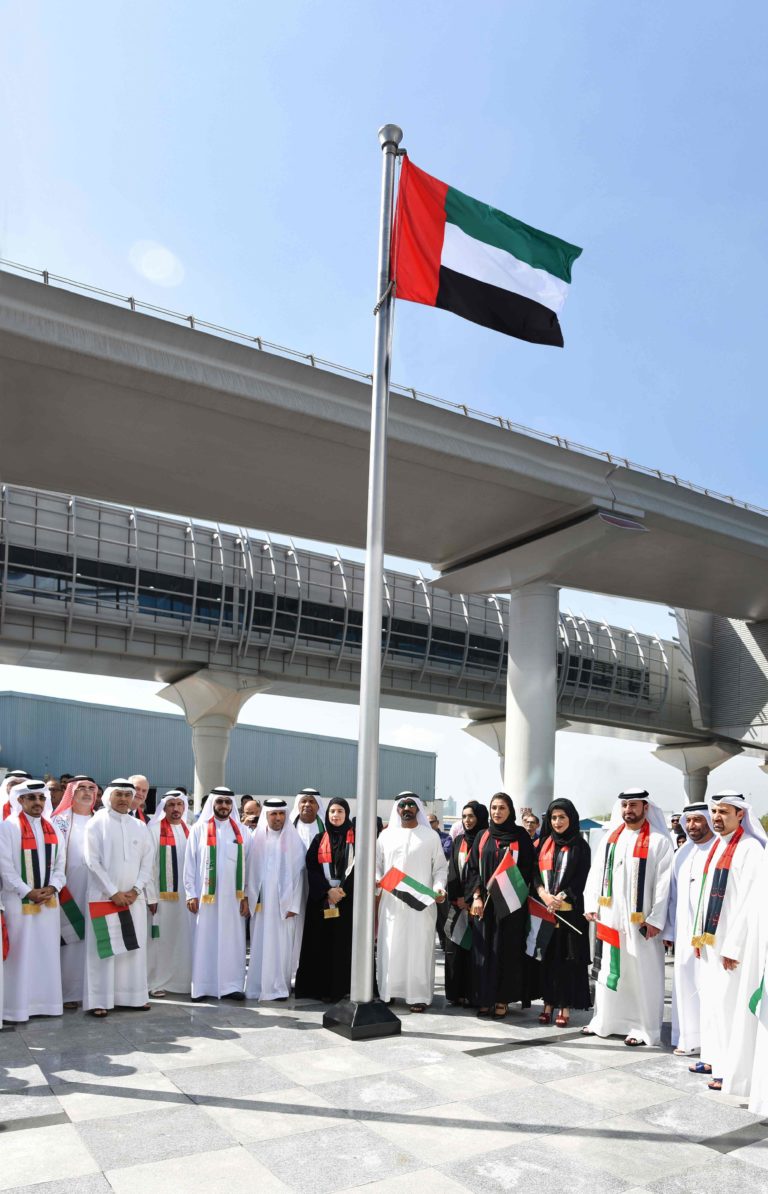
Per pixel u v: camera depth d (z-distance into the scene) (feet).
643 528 83.76
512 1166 17.42
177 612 118.32
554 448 76.69
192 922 33.17
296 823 36.63
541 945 29.50
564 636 169.17
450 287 35.42
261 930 32.37
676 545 93.40
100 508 113.60
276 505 79.00
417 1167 17.22
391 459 71.05
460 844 32.27
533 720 90.99
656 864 27.78
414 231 34.58
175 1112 19.80
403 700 153.07
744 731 158.71
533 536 88.48
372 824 28.07
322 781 201.57
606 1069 24.25
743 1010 22.06
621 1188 16.56
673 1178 17.07
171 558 118.42
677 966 26.68
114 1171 16.67
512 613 94.58
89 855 29.35
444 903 33.01
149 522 117.70
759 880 21.95
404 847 31.76
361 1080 22.43
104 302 54.80
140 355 56.59
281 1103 20.56
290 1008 30.60
